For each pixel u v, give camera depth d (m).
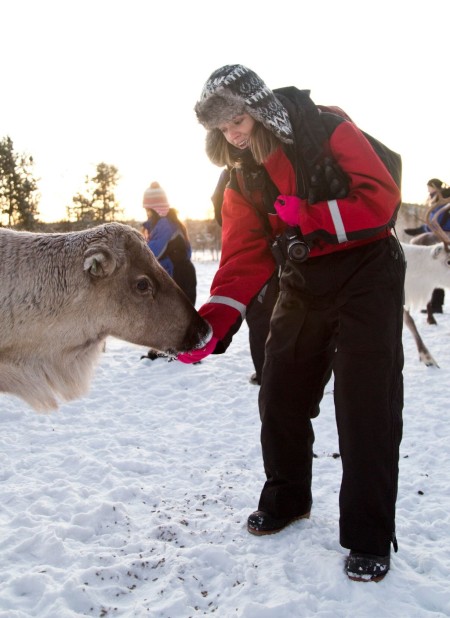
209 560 2.62
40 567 2.57
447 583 2.43
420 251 6.87
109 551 2.71
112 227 2.75
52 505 3.13
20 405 4.80
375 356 2.41
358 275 2.44
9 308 2.62
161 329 2.78
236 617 2.24
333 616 2.25
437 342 7.42
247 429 4.39
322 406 4.81
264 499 2.81
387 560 2.46
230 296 2.80
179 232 6.40
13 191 25.97
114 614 2.32
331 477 3.50
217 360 6.56
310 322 2.56
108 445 4.03
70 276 2.67
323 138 2.36
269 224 2.77
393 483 2.44
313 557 2.57
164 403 5.07
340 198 2.33
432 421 4.44
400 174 2.58
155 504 3.20
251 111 2.32
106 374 5.95
